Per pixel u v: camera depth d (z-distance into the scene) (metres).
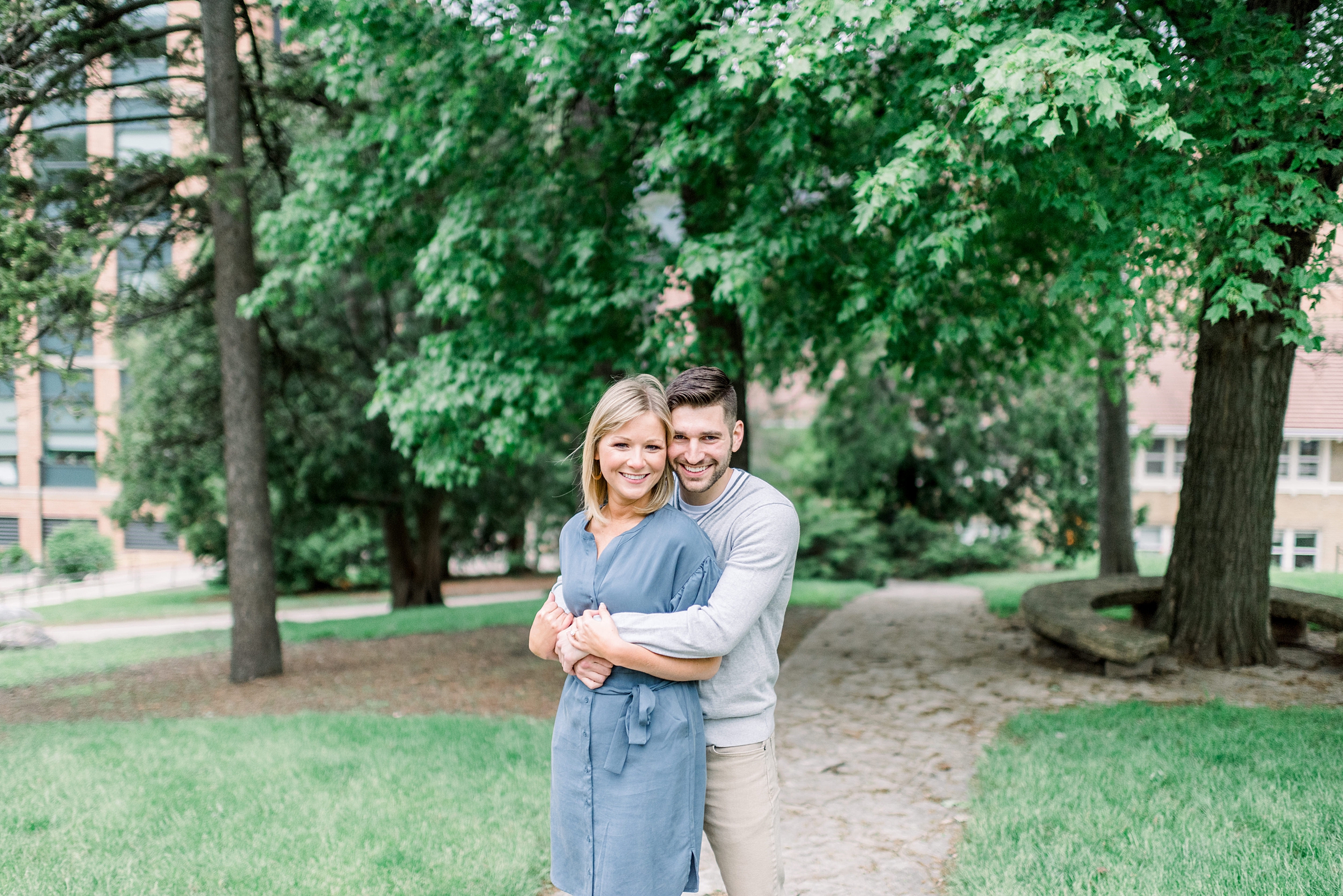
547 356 7.26
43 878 3.42
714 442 2.19
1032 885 3.13
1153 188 4.98
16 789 4.63
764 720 2.29
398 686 7.94
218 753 5.33
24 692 8.55
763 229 6.38
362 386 13.33
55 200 7.90
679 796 2.09
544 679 8.10
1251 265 5.00
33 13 7.26
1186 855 3.29
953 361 9.57
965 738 5.34
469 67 6.77
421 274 6.86
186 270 11.83
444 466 7.23
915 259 5.80
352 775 4.77
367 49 6.96
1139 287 5.36
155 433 13.48
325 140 9.80
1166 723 5.22
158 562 31.42
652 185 7.37
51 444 29.47
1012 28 4.88
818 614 11.97
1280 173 4.75
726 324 7.98
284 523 15.78
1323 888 2.94
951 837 3.82
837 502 20.75
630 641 2.00
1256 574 6.95
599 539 2.20
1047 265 8.30
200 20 8.66
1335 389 15.59
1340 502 18.59
